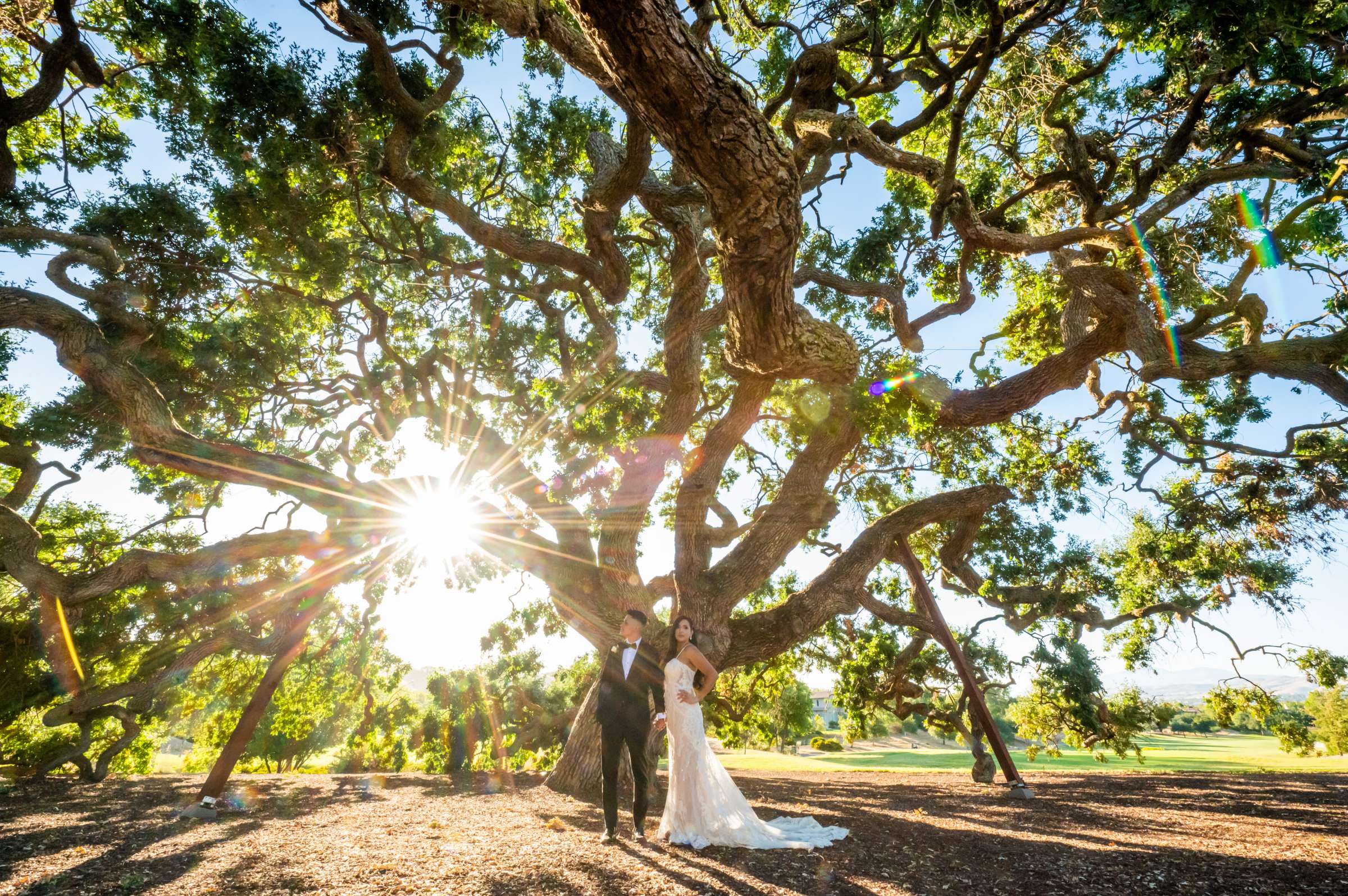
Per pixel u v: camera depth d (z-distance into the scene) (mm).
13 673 11109
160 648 12062
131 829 5883
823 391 10789
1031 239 8633
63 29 9445
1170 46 7930
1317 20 6797
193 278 10914
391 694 25297
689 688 5656
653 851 4961
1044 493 15383
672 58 3223
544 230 13688
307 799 8320
